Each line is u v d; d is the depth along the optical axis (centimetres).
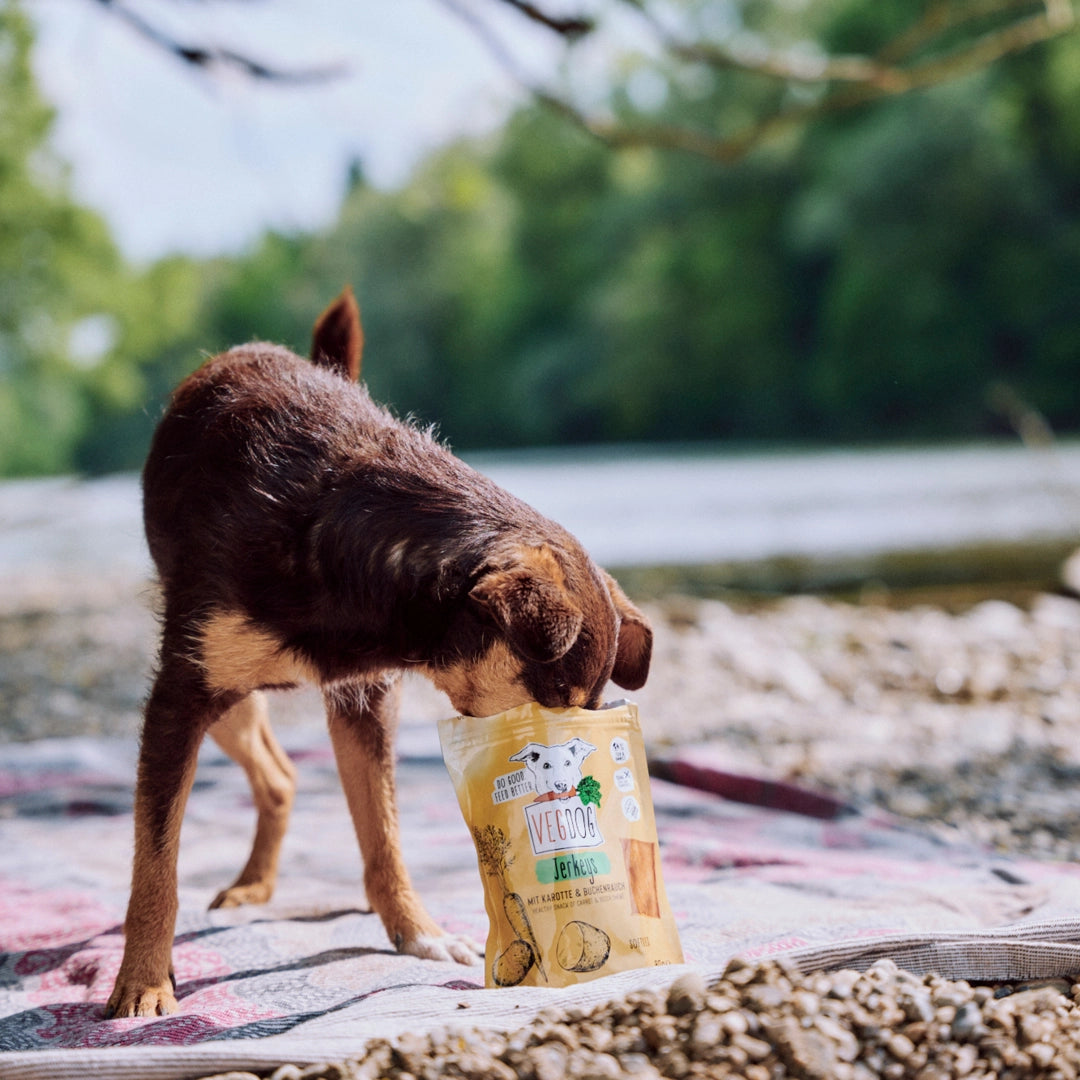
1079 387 2166
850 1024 162
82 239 1775
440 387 3275
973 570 674
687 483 1353
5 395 2723
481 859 180
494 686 182
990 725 353
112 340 2144
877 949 174
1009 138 2222
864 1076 158
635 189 2922
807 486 1253
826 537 855
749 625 527
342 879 235
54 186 1677
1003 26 2183
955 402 2273
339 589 188
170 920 189
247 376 205
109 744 324
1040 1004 168
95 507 1680
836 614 552
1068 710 370
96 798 278
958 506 994
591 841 177
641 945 176
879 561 727
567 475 1605
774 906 204
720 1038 159
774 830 255
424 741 328
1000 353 2250
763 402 2634
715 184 2675
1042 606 545
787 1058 158
